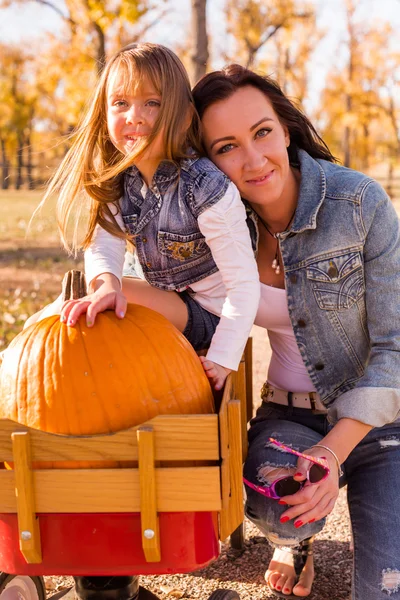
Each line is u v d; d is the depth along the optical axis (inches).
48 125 1707.7
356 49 1066.7
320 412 107.3
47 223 714.2
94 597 85.6
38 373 78.7
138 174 104.5
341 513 139.3
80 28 631.2
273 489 88.9
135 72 95.5
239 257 95.7
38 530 76.0
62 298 95.7
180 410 80.6
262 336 294.0
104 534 75.5
